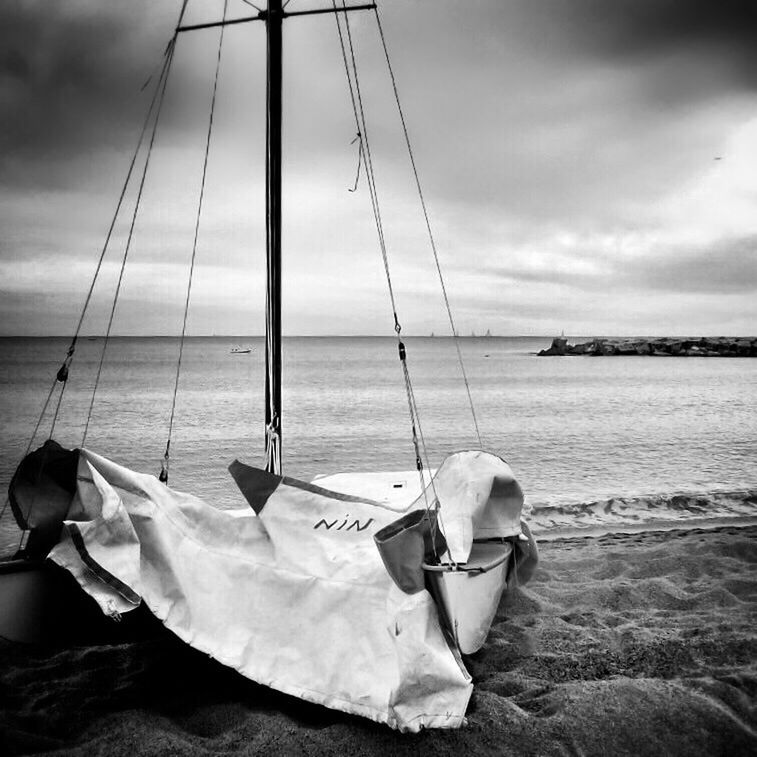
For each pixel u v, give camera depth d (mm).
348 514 4691
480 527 5062
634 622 5391
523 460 18469
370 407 34375
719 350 113812
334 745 3742
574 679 4535
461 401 37938
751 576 6379
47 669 4746
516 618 5508
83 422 27672
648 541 8141
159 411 31359
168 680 4574
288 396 40250
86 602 4539
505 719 3955
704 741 3766
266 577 4371
